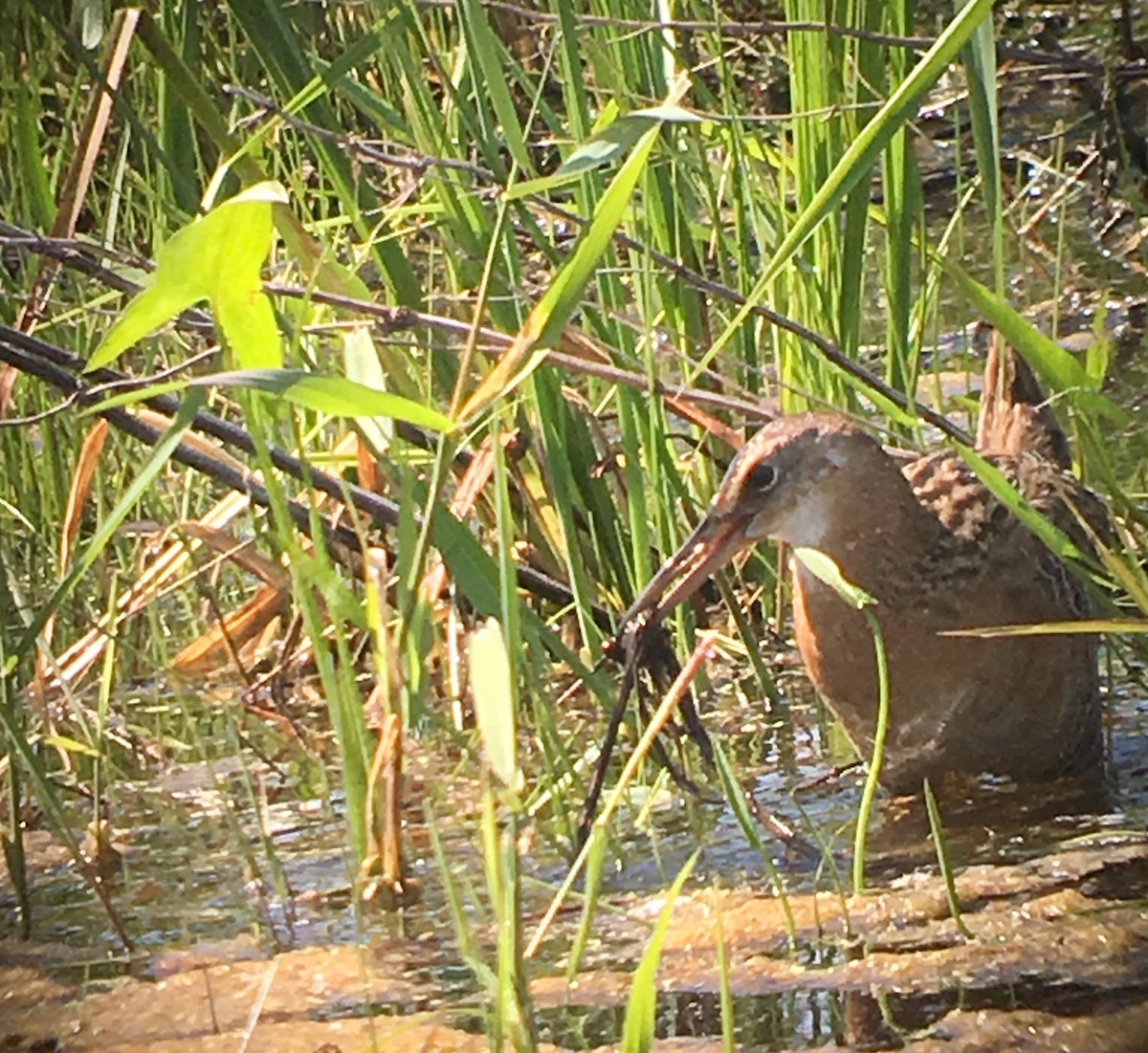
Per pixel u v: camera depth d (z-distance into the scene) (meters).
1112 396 10.10
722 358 8.42
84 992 5.87
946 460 7.48
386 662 6.27
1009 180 13.20
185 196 6.95
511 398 7.95
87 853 6.97
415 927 6.12
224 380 5.16
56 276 8.22
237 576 9.52
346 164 7.98
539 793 7.00
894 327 8.30
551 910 5.65
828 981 5.55
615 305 8.07
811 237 8.11
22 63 8.20
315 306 7.93
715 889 5.30
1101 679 8.10
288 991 5.75
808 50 7.97
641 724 7.07
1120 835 6.54
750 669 8.46
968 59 6.21
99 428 7.71
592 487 8.20
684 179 8.67
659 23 7.48
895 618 7.07
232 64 8.41
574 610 8.22
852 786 7.21
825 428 7.07
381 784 6.33
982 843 6.57
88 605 8.74
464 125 8.11
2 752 7.17
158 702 8.31
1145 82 12.36
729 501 7.10
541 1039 5.33
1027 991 5.43
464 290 8.09
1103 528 7.55
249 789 6.61
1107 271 11.82
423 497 7.41
